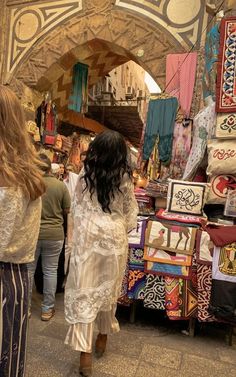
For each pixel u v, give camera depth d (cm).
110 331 211
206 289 256
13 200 93
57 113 692
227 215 303
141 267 271
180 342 253
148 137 475
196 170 350
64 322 265
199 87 465
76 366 203
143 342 246
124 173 193
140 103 831
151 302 267
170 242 264
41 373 193
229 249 249
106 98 794
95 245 191
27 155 101
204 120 337
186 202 299
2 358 96
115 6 538
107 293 192
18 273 103
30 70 596
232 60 308
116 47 546
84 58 603
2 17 609
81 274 190
